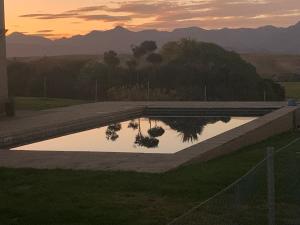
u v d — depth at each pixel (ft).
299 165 20.61
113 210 19.84
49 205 20.58
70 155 32.35
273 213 14.92
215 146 34.19
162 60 128.98
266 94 118.73
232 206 14.83
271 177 14.82
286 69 265.13
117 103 79.05
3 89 59.57
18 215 19.54
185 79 118.73
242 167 27.84
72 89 128.26
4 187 23.72
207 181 24.22
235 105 72.23
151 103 78.13
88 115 59.36
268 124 47.37
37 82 131.54
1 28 59.21
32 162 30.09
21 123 51.65
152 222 18.34
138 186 23.35
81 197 21.70
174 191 22.49
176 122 64.08
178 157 30.66
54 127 51.01
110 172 26.48
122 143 47.75
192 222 14.08
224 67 119.65
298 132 53.42
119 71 125.29
